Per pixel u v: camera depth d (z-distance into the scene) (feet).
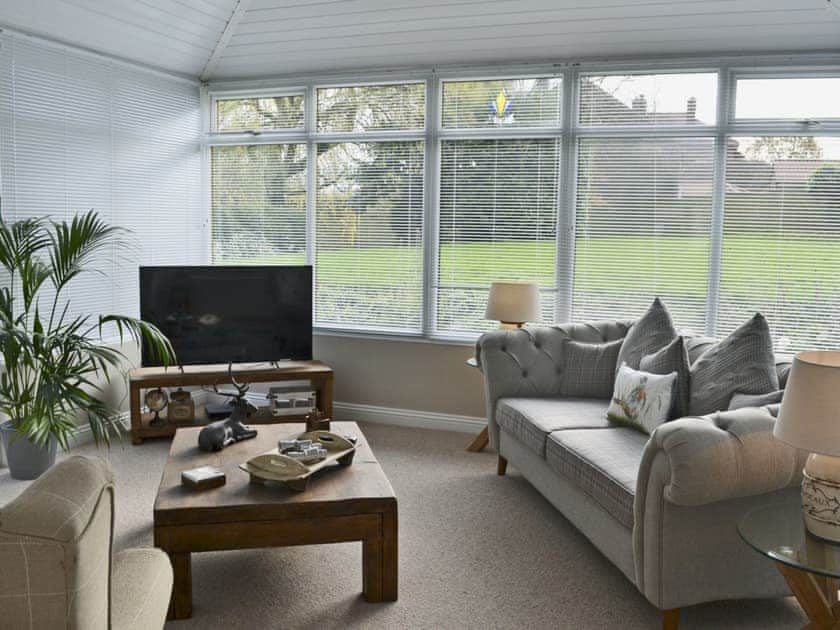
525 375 13.69
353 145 17.38
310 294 16.58
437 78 16.48
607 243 15.79
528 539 11.00
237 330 16.28
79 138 15.17
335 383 17.88
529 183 16.16
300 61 17.10
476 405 16.71
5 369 13.44
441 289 16.97
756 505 8.22
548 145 15.97
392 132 16.92
